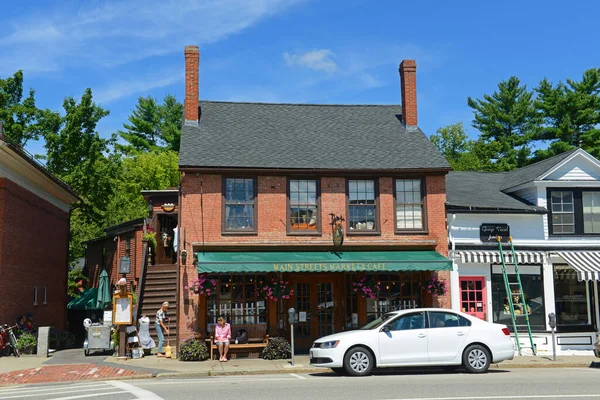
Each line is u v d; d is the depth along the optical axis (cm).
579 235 2275
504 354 1575
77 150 3547
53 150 3516
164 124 5872
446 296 2156
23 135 3506
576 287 2253
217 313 2041
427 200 2186
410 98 2464
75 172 3444
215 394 1170
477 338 1562
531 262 2214
